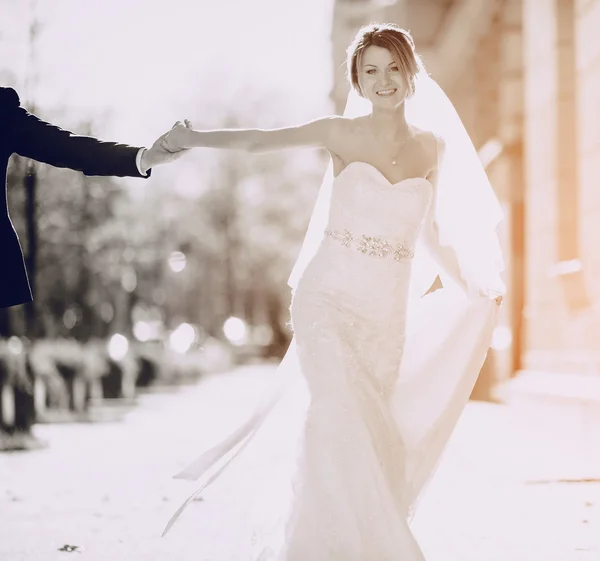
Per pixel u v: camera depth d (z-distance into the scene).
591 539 7.44
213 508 9.07
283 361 6.08
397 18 37.19
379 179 5.95
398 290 6.04
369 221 5.94
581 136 17.50
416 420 6.23
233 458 6.04
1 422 14.51
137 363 31.53
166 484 10.67
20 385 14.66
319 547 5.50
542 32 20.45
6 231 5.22
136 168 5.76
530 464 11.75
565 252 19.42
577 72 17.67
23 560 6.85
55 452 14.05
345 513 5.50
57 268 30.67
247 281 65.31
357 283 5.93
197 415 20.80
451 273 6.54
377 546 5.45
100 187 30.39
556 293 19.22
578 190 19.30
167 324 59.91
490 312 6.48
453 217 6.47
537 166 20.86
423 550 7.09
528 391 19.33
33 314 19.33
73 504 9.36
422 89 6.52
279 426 6.04
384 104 5.96
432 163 6.19
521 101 24.75
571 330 18.20
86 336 34.81
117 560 6.85
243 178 64.31
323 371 5.73
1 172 5.40
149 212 44.91
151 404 24.55
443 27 36.12
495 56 28.77
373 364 5.98
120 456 13.41
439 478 10.75
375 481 5.55
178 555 7.00
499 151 25.41
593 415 15.11
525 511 8.70
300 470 5.64
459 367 6.36
